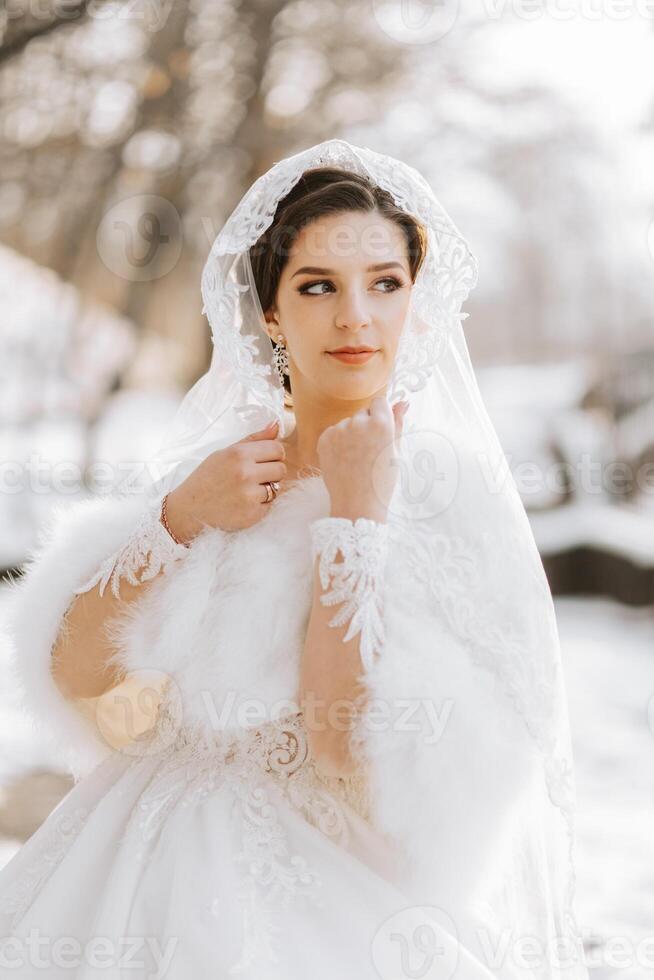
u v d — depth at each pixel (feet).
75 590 4.49
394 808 3.74
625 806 10.33
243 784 4.08
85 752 4.75
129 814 4.29
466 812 3.76
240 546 4.18
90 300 20.90
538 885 4.31
